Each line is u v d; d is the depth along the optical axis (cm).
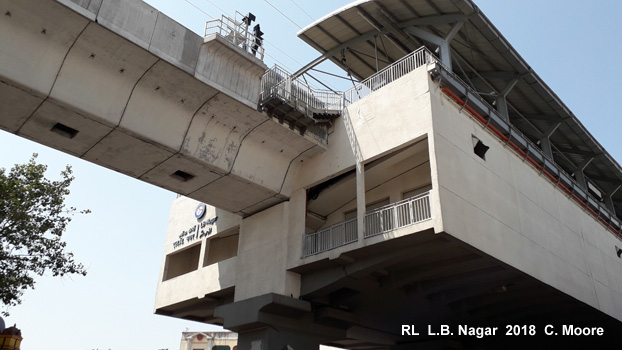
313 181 1923
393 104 1738
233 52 1644
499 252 1616
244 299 1886
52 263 1895
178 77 1541
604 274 2391
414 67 1811
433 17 2136
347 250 1638
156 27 1483
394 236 1507
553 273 1908
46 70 1367
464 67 2402
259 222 2062
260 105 1734
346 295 1944
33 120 1493
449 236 1416
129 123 1531
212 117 1705
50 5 1287
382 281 1836
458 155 1623
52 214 1956
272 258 1911
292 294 1827
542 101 2470
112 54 1437
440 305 2073
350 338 2388
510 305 2097
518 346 2673
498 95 2291
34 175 1953
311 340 1891
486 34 2102
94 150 1650
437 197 1442
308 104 1856
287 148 1919
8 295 1769
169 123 1616
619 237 2834
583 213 2473
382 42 2400
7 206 1836
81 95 1434
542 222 1994
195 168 1759
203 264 2289
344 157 1847
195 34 1584
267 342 1742
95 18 1341
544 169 2184
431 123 1567
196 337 5228
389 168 1927
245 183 1866
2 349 1861
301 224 1897
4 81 1317
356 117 1866
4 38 1294
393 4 2142
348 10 2253
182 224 2562
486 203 1661
